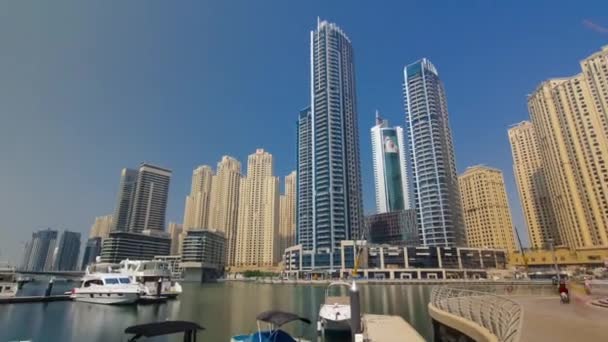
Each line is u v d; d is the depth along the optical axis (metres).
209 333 35.94
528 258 168.00
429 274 175.62
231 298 82.56
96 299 63.53
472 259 189.50
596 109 149.75
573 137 156.75
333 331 31.31
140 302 65.69
